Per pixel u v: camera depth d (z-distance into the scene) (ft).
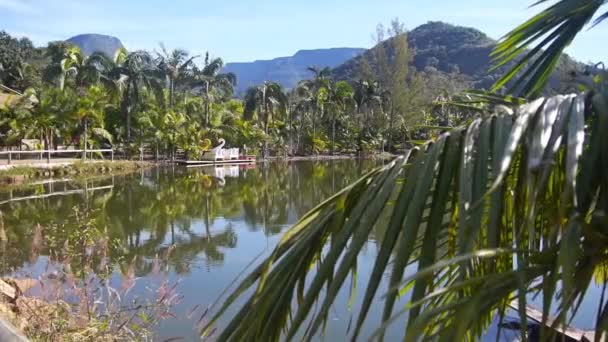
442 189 3.13
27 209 40.47
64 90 75.46
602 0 4.96
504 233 3.77
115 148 89.86
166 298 12.16
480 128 3.16
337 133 129.90
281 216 38.93
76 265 10.80
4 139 72.28
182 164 94.53
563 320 2.52
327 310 2.92
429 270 2.60
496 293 2.65
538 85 5.22
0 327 4.82
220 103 119.85
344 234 3.24
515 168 3.39
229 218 37.96
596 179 2.89
